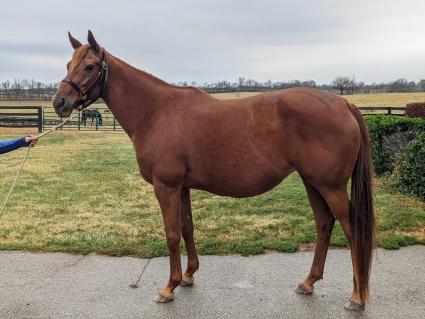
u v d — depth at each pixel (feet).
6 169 34.27
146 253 15.19
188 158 11.42
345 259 14.47
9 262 14.57
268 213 20.16
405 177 22.71
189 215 12.57
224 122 11.22
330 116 10.56
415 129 26.35
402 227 17.11
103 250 15.46
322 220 11.89
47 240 16.63
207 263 14.33
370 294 11.86
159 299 11.73
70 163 37.37
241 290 12.39
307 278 12.14
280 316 10.96
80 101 11.83
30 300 11.94
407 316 10.75
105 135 66.23
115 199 23.99
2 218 19.97
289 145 10.84
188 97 11.82
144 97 11.97
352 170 10.93
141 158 11.90
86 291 12.44
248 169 11.12
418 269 13.43
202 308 11.43
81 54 11.73
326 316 10.90
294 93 11.01
